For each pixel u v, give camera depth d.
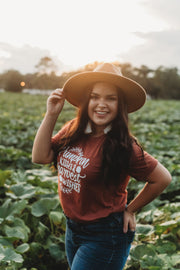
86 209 1.66
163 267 2.35
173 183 4.28
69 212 1.73
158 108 20.55
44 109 17.92
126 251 1.74
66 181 1.71
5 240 2.66
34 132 8.27
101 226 1.64
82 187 1.62
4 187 3.76
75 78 1.72
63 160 1.75
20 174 4.06
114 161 1.54
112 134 1.61
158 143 7.61
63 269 2.80
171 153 6.36
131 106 1.84
